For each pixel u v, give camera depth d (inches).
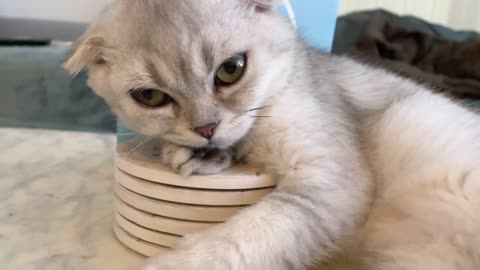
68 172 13.3
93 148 15.7
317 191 8.4
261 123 9.3
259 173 8.7
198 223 8.4
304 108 9.5
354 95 11.9
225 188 8.3
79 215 10.6
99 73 9.3
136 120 9.0
